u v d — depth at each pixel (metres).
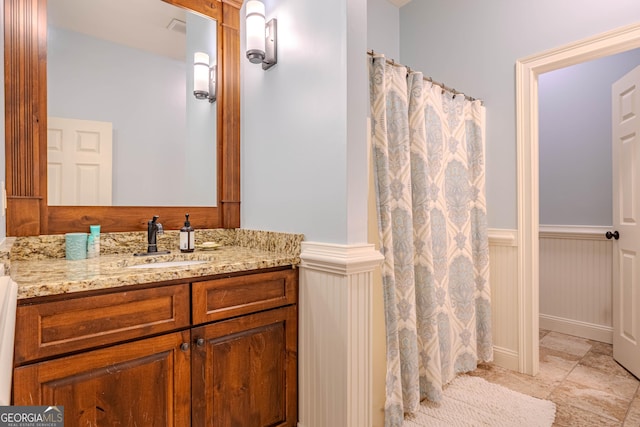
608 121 2.69
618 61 2.65
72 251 1.37
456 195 2.09
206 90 1.83
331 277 1.34
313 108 1.44
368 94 1.59
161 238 1.67
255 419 1.34
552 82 2.97
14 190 1.32
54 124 1.43
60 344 0.93
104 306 1.00
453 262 2.08
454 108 2.11
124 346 1.04
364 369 1.35
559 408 1.75
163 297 1.12
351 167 1.31
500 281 2.28
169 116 1.73
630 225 2.16
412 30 2.76
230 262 1.30
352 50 1.32
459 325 2.09
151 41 1.68
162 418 1.11
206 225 1.82
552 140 2.97
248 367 1.32
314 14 1.44
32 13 1.37
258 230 1.73
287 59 1.57
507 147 2.23
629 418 1.66
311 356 1.43
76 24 1.49
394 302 1.57
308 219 1.46
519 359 2.18
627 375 2.12
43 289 0.90
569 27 1.98
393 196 1.66
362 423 1.34
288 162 1.57
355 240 1.33
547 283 2.97
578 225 2.82
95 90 1.53
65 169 1.45
